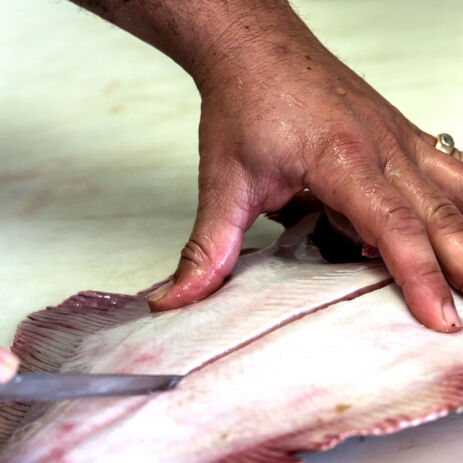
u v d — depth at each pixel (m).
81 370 0.57
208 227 0.62
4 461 0.52
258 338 0.57
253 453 0.51
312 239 0.65
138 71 1.20
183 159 0.91
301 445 0.51
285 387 0.54
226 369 0.55
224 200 0.63
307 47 0.65
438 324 0.56
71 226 0.81
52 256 0.76
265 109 0.62
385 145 0.62
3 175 0.91
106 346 0.59
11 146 0.98
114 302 0.64
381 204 0.58
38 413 0.55
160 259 0.75
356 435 0.53
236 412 0.53
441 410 0.51
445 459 0.54
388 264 0.58
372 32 1.21
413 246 0.57
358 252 0.64
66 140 0.98
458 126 0.91
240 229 0.63
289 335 0.56
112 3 0.67
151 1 0.65
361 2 1.35
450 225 0.59
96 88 1.15
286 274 0.61
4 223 0.82
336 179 0.60
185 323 0.58
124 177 0.89
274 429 0.52
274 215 0.68
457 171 0.63
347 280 0.59
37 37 1.37
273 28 0.65
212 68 0.64
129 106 1.08
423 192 0.60
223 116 0.64
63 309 0.64
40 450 0.52
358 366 0.54
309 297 0.58
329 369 0.54
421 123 0.92
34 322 0.62
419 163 0.64
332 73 0.64
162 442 0.52
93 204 0.84
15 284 0.73
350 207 0.60
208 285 0.61
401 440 0.55
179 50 0.66
